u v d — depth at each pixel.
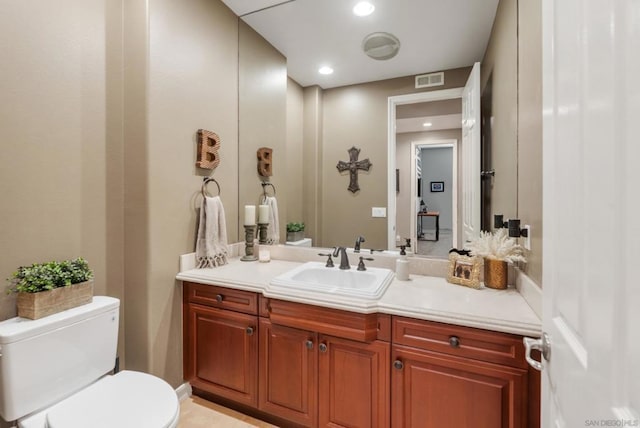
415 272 1.88
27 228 1.41
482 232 1.71
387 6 1.92
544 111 0.85
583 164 0.60
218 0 2.13
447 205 1.93
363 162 2.13
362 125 2.13
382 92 2.08
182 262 1.90
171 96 1.81
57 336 1.31
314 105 2.24
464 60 1.92
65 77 1.53
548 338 0.81
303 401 1.55
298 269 1.85
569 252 0.67
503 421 1.18
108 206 1.72
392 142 2.06
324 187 2.23
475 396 1.22
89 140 1.63
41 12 1.44
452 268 1.66
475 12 1.82
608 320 0.49
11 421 1.19
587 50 0.58
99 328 1.47
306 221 2.27
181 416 1.76
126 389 1.31
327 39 2.16
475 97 1.86
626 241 0.45
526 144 1.37
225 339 1.77
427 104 1.99
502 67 1.68
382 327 1.38
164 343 1.80
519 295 1.45
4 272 1.33
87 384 1.42
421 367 1.31
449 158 1.94
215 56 2.12
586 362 0.57
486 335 1.20
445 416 1.27
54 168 1.50
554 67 0.77
